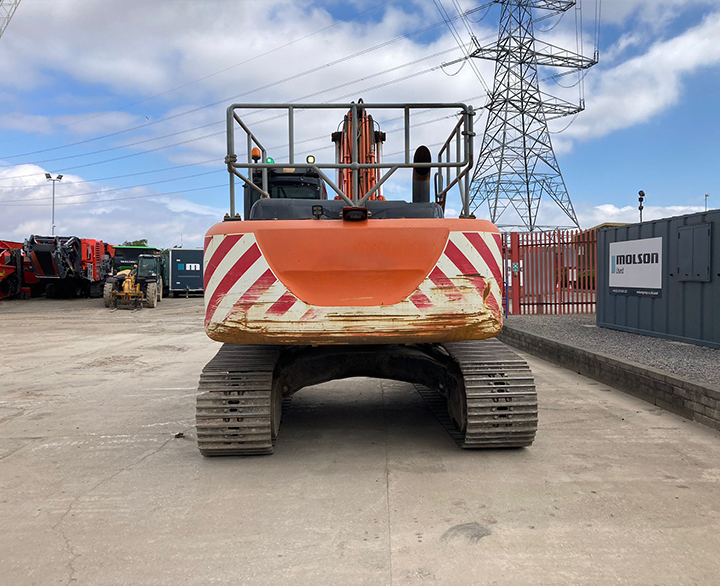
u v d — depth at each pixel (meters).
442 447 4.29
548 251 14.42
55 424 5.20
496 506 3.14
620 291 10.16
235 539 2.79
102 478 3.71
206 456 4.13
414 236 3.55
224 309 3.55
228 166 4.02
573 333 9.85
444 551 2.63
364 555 2.60
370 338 3.53
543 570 2.44
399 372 4.75
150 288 23.66
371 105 4.05
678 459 3.92
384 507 3.15
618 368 6.32
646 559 2.52
